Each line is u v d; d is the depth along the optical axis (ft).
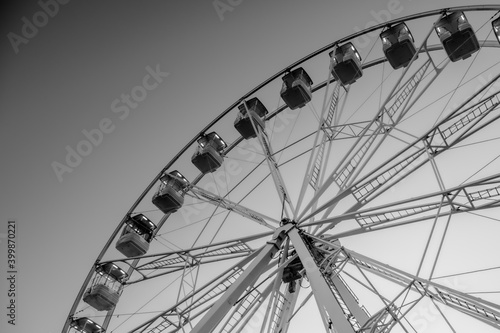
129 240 65.87
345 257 47.29
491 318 38.24
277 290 45.34
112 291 63.05
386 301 42.06
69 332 62.54
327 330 35.29
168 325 51.31
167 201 69.05
